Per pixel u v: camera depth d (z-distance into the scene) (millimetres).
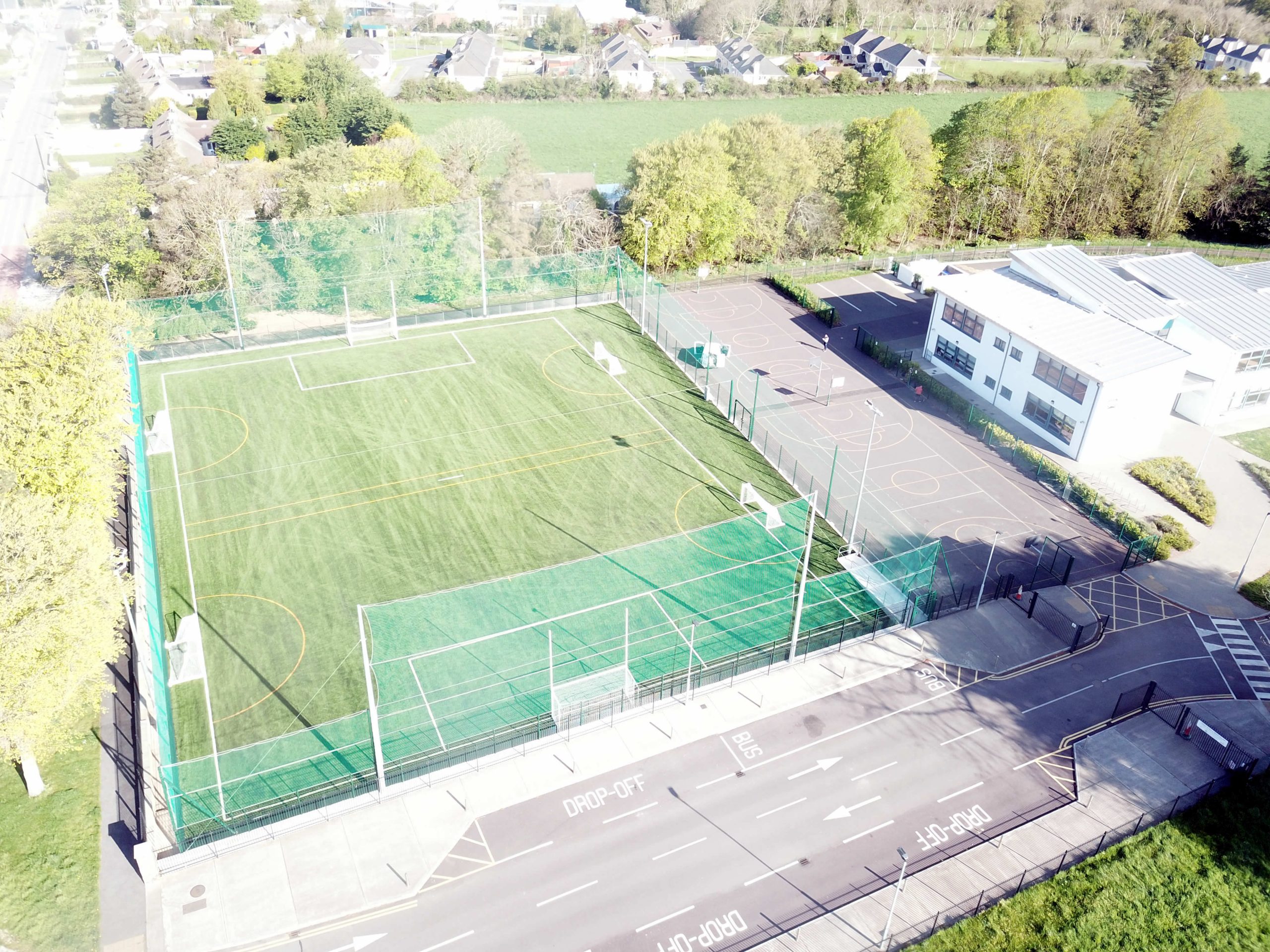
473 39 192125
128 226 81812
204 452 65125
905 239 111188
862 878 38375
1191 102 112125
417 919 36250
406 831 39688
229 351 78250
